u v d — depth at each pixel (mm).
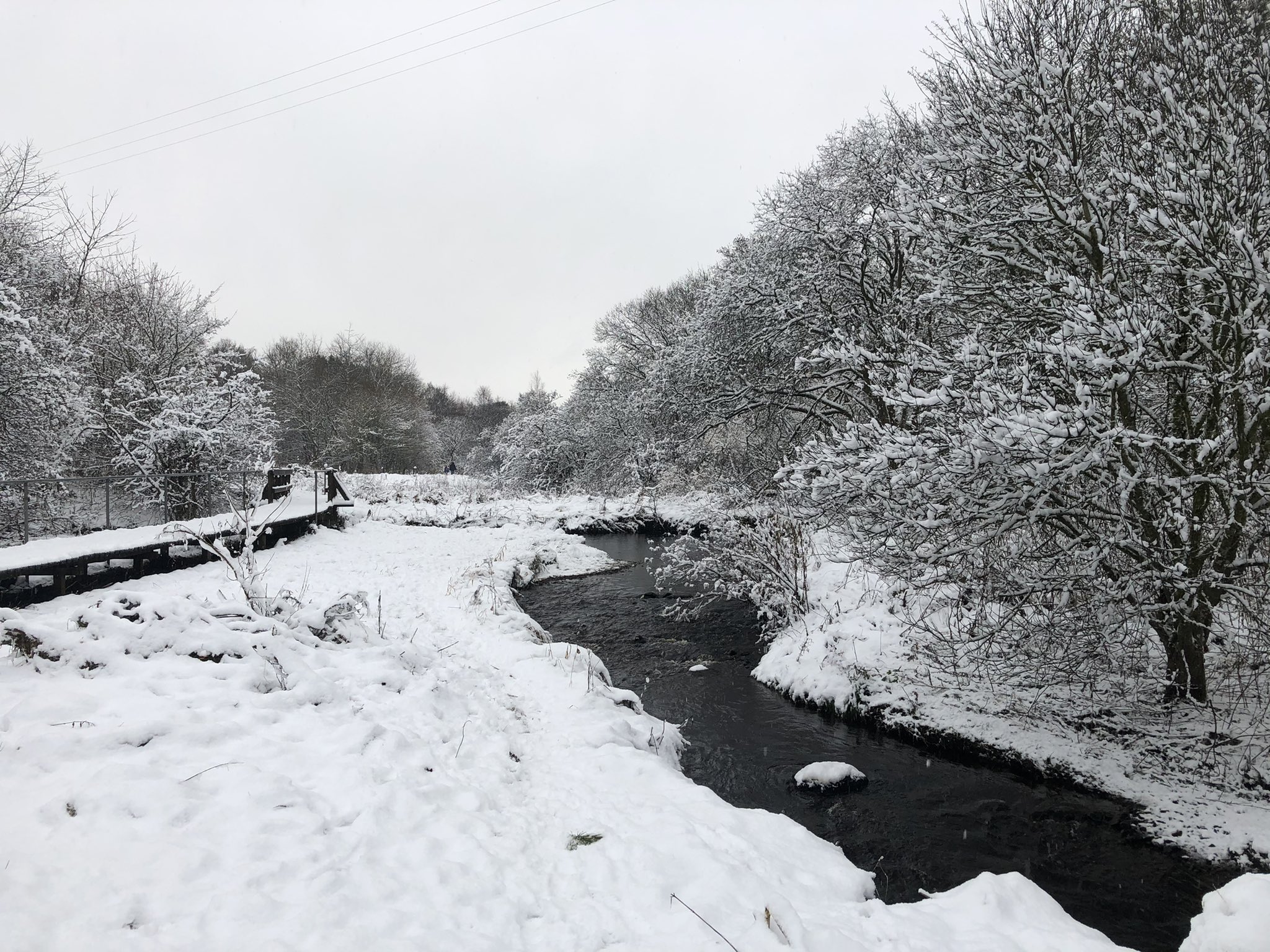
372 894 3158
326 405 44062
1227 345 6227
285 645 6078
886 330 9938
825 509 7230
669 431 19266
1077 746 6715
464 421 61719
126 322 19422
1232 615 6391
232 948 2637
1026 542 6426
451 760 5008
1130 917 4738
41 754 3822
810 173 15289
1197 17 6902
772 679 9250
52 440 13453
